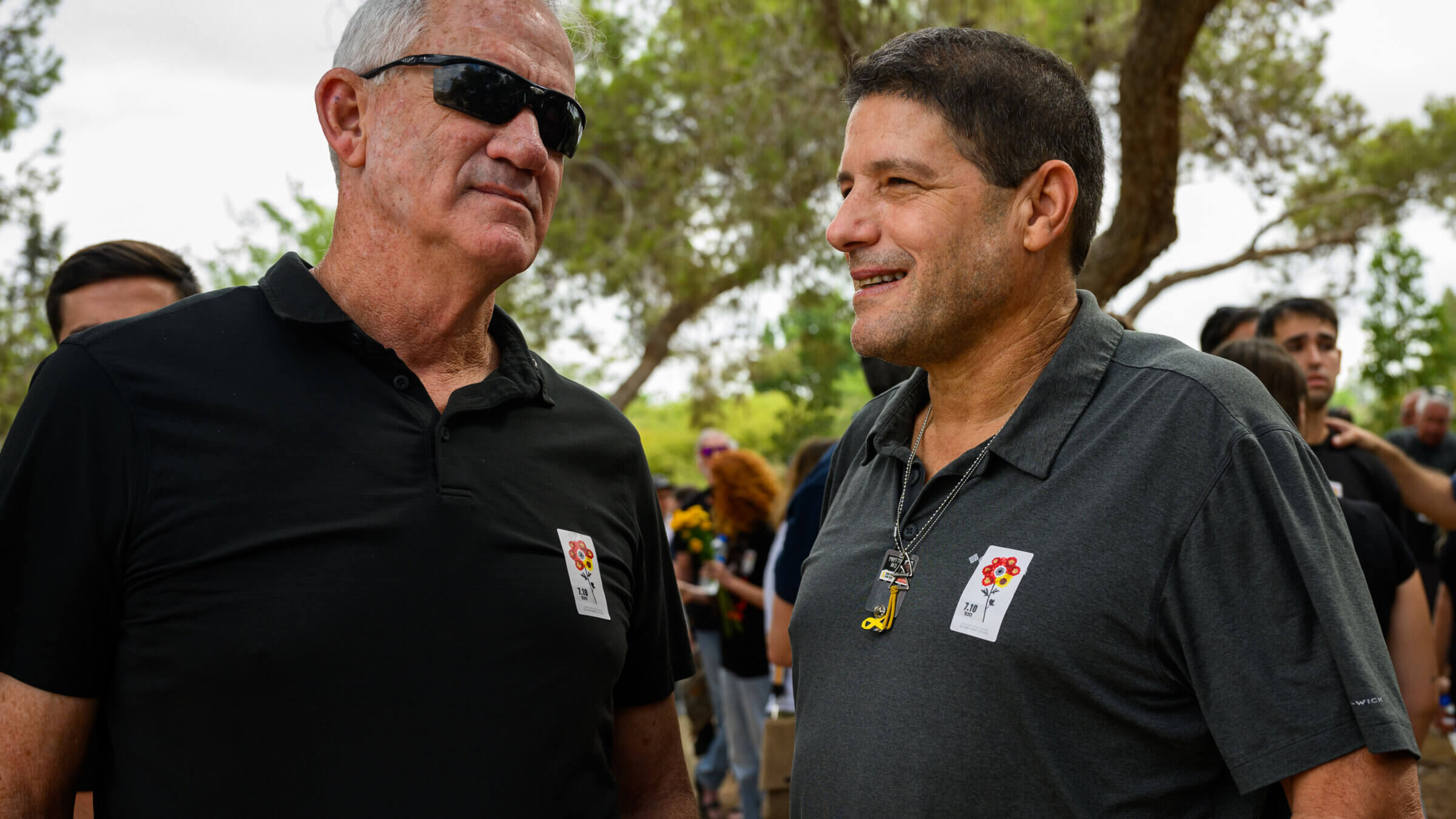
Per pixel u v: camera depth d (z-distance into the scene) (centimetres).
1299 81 937
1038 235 137
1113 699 120
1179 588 120
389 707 129
